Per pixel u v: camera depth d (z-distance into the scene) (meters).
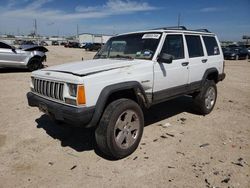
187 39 5.52
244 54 30.89
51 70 4.21
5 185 3.34
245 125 5.53
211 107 6.34
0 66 12.79
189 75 5.44
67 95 3.67
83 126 3.67
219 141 4.65
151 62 4.50
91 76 3.61
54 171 3.65
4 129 5.23
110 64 4.24
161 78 4.68
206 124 5.56
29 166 3.79
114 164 3.82
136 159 3.96
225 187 3.24
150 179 3.43
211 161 3.90
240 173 3.56
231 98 8.25
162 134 4.95
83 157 4.05
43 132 5.07
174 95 5.12
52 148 4.37
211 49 6.40
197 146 4.43
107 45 5.52
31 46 14.14
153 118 5.93
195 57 5.67
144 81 4.33
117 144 3.84
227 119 5.93
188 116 6.11
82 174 3.56
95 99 3.62
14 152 4.23
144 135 4.89
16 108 6.73
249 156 4.07
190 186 3.27
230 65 22.05
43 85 4.16
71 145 4.49
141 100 4.41
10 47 12.92
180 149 4.30
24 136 4.88
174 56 5.07
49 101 4.04
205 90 5.99
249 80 12.55
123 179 3.43
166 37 4.86
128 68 4.14
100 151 4.25
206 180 3.39
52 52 36.50
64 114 3.65
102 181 3.40
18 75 12.55
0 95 8.20
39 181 3.42
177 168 3.69
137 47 4.89
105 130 3.71
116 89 3.80
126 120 3.93
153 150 4.25
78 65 4.36
